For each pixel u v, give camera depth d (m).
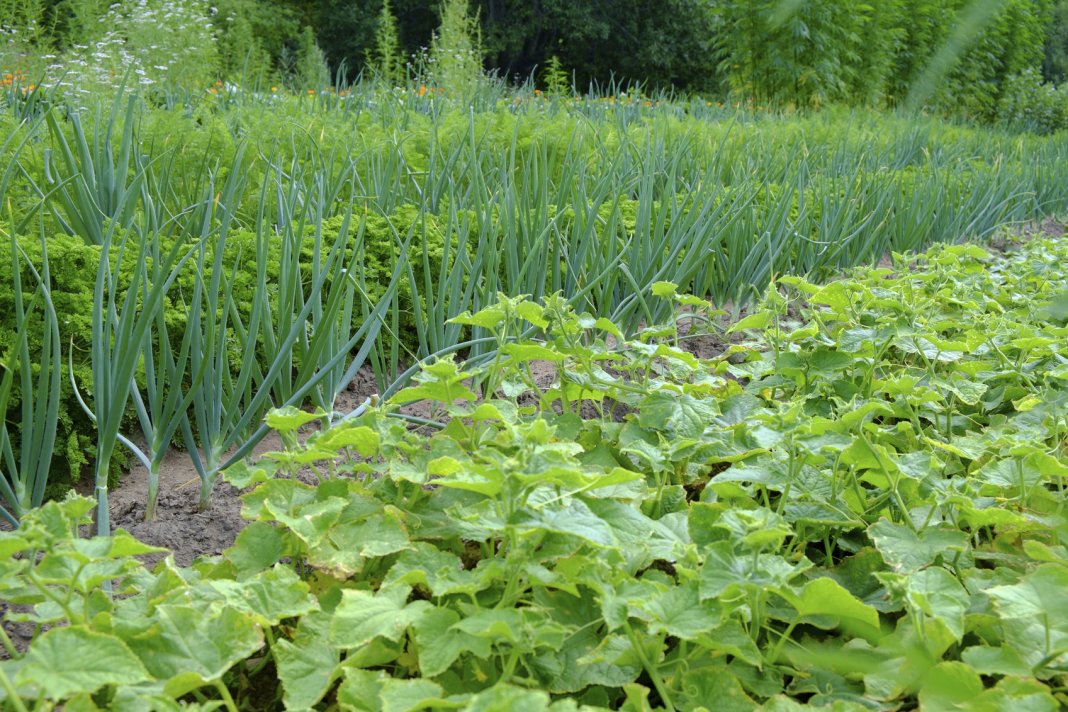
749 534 1.41
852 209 4.29
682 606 1.29
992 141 8.89
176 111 4.35
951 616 1.28
